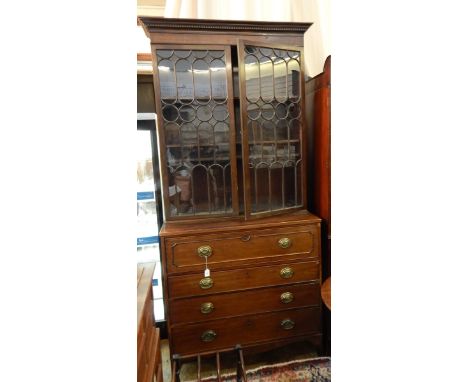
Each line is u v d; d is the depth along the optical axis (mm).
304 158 1443
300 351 1648
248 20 1388
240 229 1324
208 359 1528
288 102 1396
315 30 1627
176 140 1333
